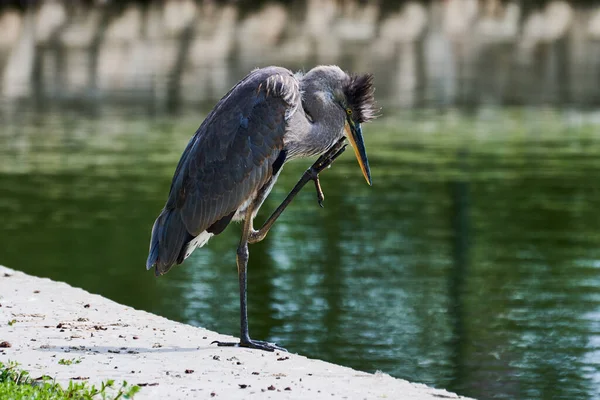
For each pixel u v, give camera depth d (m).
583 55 53.66
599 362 11.88
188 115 32.34
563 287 14.67
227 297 14.50
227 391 7.30
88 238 17.58
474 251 16.56
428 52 54.53
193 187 8.71
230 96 8.91
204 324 13.16
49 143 26.95
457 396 7.37
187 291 14.84
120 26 66.44
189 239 8.73
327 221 18.89
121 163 23.89
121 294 14.54
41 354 8.16
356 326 13.12
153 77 43.84
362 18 74.19
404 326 13.08
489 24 71.56
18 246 17.02
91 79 43.50
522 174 22.45
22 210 19.44
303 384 7.55
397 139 27.62
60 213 19.22
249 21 70.75
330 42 58.47
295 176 23.12
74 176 22.45
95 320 9.35
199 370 7.87
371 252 16.67
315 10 78.69
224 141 8.71
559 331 12.84
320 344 12.45
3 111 33.97
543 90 39.69
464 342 12.49
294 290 14.73
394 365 11.80
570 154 24.92
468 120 31.34
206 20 70.94
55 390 7.04
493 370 11.60
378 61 49.75
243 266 8.82
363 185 21.92
